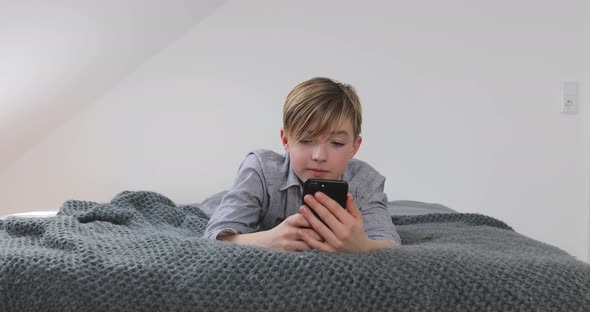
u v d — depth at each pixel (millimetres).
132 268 605
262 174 949
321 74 2006
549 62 1941
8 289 604
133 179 2062
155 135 2047
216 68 2021
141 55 1961
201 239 707
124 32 1747
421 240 980
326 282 597
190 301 583
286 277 603
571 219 1956
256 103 2023
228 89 2025
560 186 1955
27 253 639
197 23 2008
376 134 1997
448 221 1198
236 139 2035
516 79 1955
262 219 976
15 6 1330
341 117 819
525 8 1943
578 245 1958
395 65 1985
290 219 726
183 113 2035
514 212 1973
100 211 1010
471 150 1975
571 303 600
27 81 1676
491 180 1974
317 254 634
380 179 1074
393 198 1998
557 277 626
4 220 875
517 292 604
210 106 2031
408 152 1990
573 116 1945
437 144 1981
